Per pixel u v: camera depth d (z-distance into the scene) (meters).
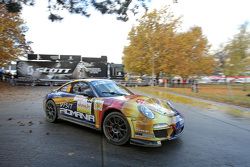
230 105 13.65
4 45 30.11
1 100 13.96
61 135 6.27
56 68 33.84
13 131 6.61
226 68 23.44
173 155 5.02
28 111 9.88
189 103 14.21
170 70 35.78
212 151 5.34
